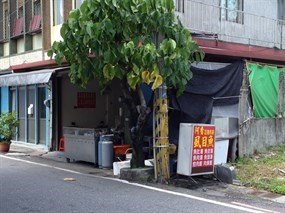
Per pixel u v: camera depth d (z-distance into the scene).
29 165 11.48
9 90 17.77
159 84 8.45
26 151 14.77
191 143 8.68
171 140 10.17
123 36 8.54
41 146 15.55
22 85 15.82
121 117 14.16
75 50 8.73
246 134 11.02
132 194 7.87
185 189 8.45
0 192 7.98
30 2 17.41
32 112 16.25
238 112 11.08
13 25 18.69
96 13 8.38
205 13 14.95
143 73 8.38
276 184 8.62
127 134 12.38
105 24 8.18
